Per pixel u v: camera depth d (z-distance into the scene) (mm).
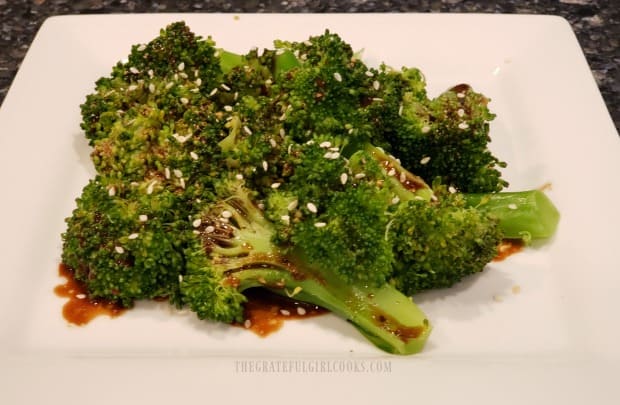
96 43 372
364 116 314
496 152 343
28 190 322
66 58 364
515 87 359
